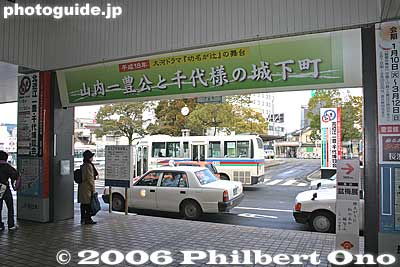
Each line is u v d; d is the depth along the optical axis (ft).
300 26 18.86
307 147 219.41
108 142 146.30
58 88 27.58
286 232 24.40
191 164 58.80
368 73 16.94
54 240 21.90
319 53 18.78
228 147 59.82
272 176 83.66
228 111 78.64
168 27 22.63
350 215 16.71
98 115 90.12
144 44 23.44
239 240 22.21
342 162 16.97
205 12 21.50
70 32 26.45
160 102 91.20
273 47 19.88
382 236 16.24
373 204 16.55
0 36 24.29
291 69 19.57
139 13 23.73
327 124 60.39
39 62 26.94
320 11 18.38
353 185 16.71
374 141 16.61
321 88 18.95
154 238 22.61
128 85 24.80
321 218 26.12
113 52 24.59
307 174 87.81
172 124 90.33
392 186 16.10
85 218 26.78
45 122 27.09
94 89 26.09
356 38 17.87
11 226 24.49
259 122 88.17
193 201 31.83
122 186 31.68
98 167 97.55
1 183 23.99
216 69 21.71
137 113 88.58
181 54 22.65
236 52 20.94
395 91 16.22
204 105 79.25
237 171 58.54
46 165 27.17
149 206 33.60
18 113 28.40
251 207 39.09
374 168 16.58
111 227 25.64
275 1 19.58
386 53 16.48
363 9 17.16
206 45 21.42
